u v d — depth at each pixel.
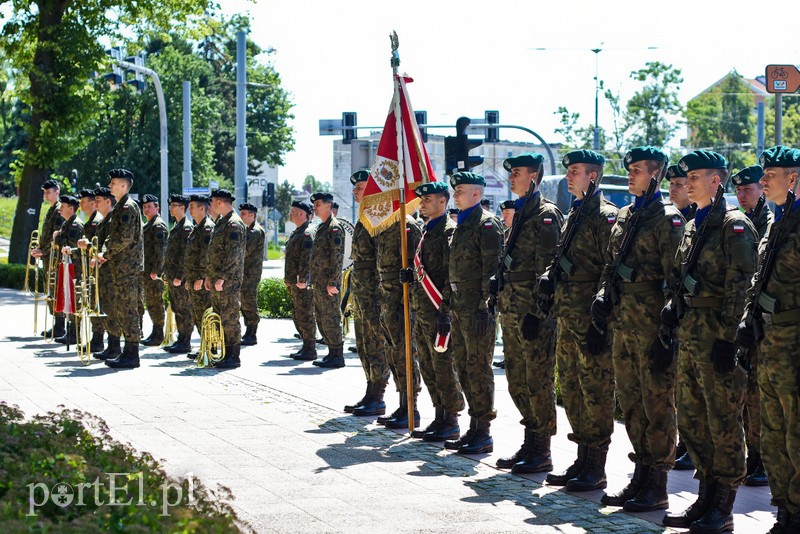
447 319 9.22
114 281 13.91
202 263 14.97
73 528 4.71
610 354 7.67
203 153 60.28
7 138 85.81
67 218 16.50
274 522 6.72
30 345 16.59
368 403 10.88
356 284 10.89
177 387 12.39
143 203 16.45
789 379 6.14
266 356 15.66
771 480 6.38
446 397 9.49
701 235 6.66
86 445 6.62
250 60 72.56
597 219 7.66
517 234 8.27
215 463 8.45
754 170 8.10
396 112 10.17
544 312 7.83
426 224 9.61
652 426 7.13
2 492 5.28
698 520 6.67
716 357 6.48
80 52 30.28
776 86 11.40
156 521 4.98
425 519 6.86
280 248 69.19
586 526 6.75
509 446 9.30
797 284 6.11
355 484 7.83
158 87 28.19
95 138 57.78
